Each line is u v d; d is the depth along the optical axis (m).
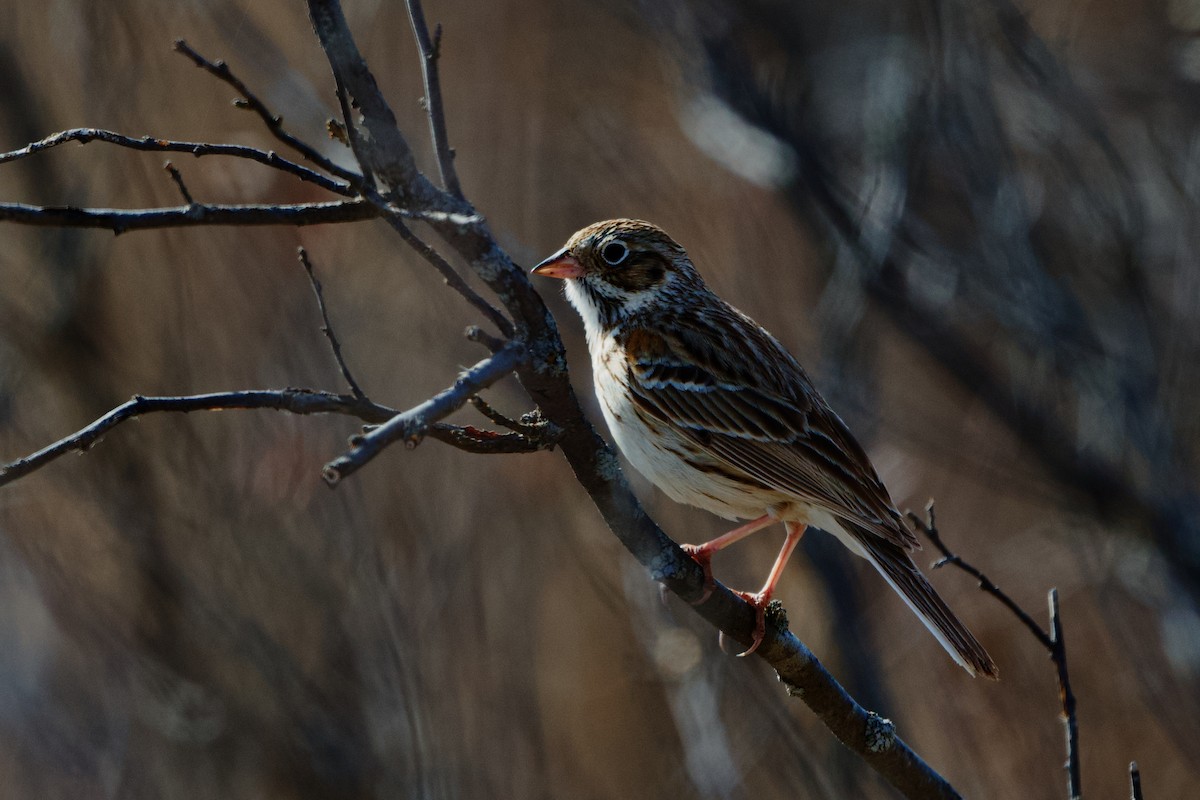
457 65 14.95
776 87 15.39
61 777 13.15
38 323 12.88
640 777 13.42
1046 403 15.20
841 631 12.63
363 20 13.77
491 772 12.69
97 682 13.29
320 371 12.33
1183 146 15.84
